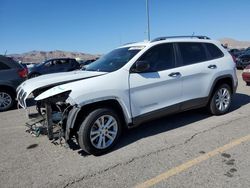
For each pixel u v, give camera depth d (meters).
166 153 4.64
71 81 5.10
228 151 4.61
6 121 7.26
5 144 5.45
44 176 4.07
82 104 4.44
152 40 5.62
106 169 4.18
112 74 4.88
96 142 4.65
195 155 4.51
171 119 6.47
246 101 8.19
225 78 6.61
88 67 5.89
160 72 5.40
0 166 4.46
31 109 6.34
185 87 5.78
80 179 3.93
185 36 6.24
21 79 8.97
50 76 5.54
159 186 3.66
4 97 8.78
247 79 10.92
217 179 3.75
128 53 5.45
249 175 3.82
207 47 6.46
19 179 4.02
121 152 4.77
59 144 5.16
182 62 5.84
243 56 19.84
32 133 5.27
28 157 4.75
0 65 8.81
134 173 4.02
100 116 4.62
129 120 5.02
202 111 7.02
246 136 5.24
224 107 6.72
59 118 4.80
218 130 5.62
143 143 5.11
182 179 3.80
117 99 4.81
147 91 5.19
